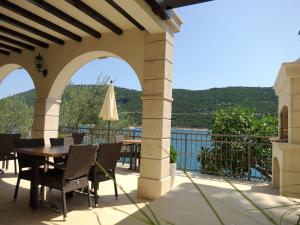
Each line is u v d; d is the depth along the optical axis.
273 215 1.05
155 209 1.14
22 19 4.36
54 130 5.81
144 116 4.21
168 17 3.95
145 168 4.13
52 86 5.51
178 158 5.95
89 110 11.21
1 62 6.20
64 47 5.34
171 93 4.36
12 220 2.95
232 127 6.04
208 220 1.01
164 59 4.14
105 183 4.80
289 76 3.90
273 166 4.75
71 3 3.52
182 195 1.37
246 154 5.64
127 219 1.05
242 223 0.98
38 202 3.54
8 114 11.27
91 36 4.98
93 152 3.37
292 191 3.73
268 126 6.04
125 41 4.58
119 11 3.76
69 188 3.13
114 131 7.39
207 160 5.71
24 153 3.40
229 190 1.48
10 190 4.10
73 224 2.91
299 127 3.85
